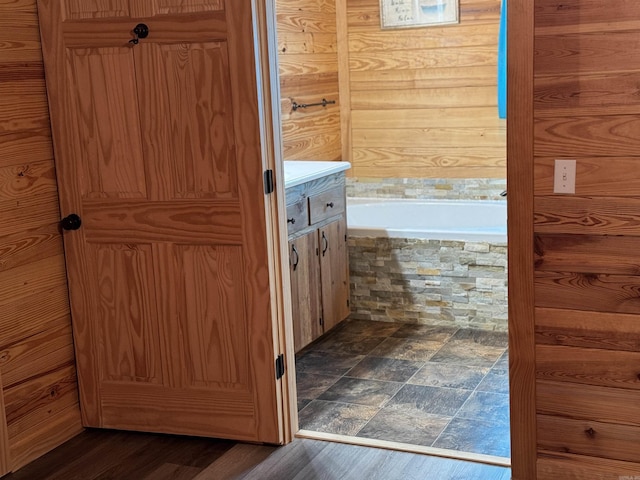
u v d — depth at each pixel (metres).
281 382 3.32
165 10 3.12
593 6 2.53
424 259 4.72
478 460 3.13
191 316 3.34
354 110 5.93
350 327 4.83
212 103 3.12
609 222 2.65
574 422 2.83
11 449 3.25
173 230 3.28
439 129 5.70
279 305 3.28
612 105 2.57
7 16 3.14
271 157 3.17
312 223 4.32
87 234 3.40
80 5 3.22
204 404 3.40
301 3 5.38
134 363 3.47
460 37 5.50
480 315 4.66
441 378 4.00
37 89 3.30
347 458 3.21
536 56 2.62
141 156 3.27
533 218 2.73
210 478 3.11
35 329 3.35
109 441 3.48
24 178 3.26
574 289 2.74
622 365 2.73
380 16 5.70
